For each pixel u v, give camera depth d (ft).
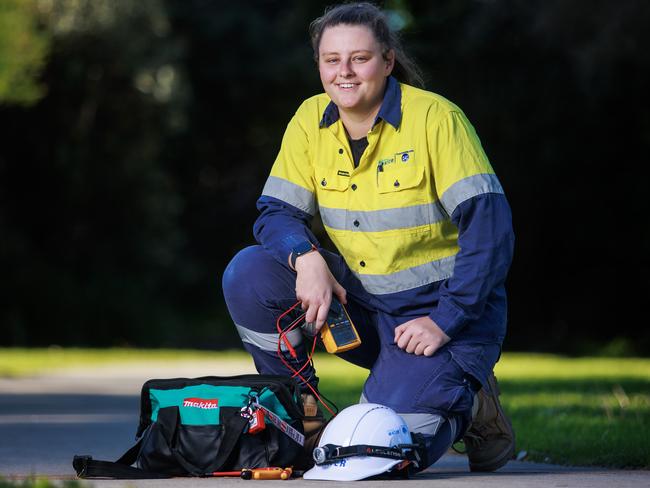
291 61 261.03
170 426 30.96
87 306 199.82
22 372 110.83
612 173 196.75
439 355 33.14
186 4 260.21
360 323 35.24
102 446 45.37
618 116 186.60
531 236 207.51
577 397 74.33
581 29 157.99
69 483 25.98
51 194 205.05
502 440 36.19
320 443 31.17
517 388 85.40
